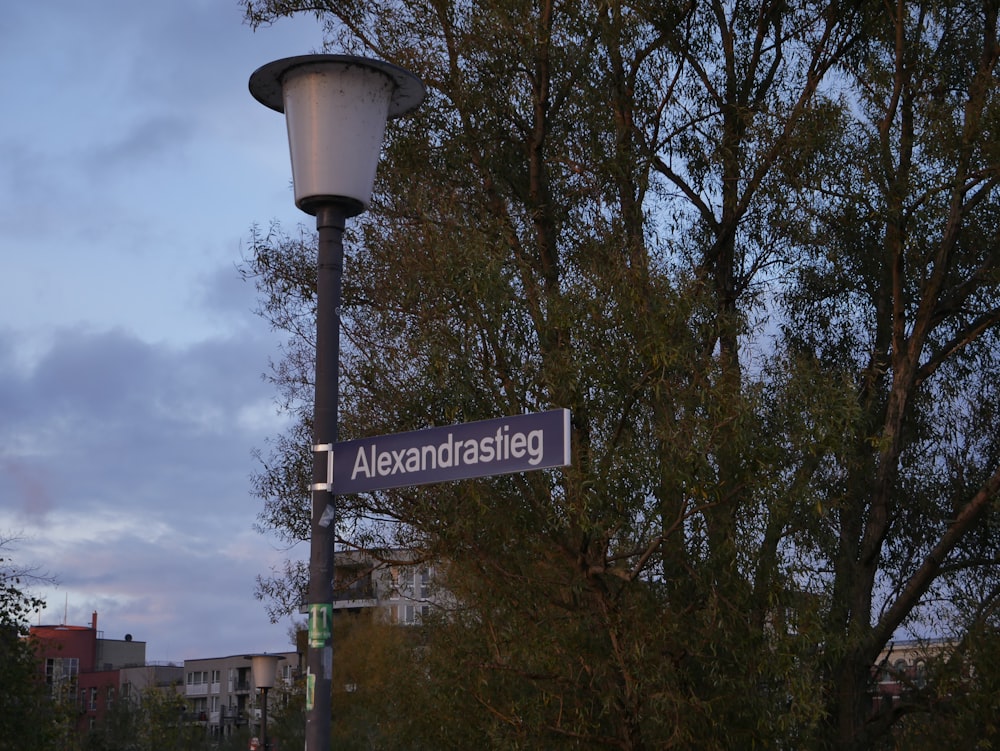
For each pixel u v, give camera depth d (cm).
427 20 1388
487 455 557
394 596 1343
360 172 617
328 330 604
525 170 1366
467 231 1116
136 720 5850
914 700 1375
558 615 1091
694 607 1039
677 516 1008
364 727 3697
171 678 13225
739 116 1437
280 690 4912
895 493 1547
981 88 1384
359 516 1320
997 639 1277
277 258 1441
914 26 1528
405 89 643
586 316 1016
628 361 997
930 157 1419
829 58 1574
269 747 5516
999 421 1595
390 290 1161
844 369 1534
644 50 1467
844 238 1525
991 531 1523
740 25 1566
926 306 1522
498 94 1357
